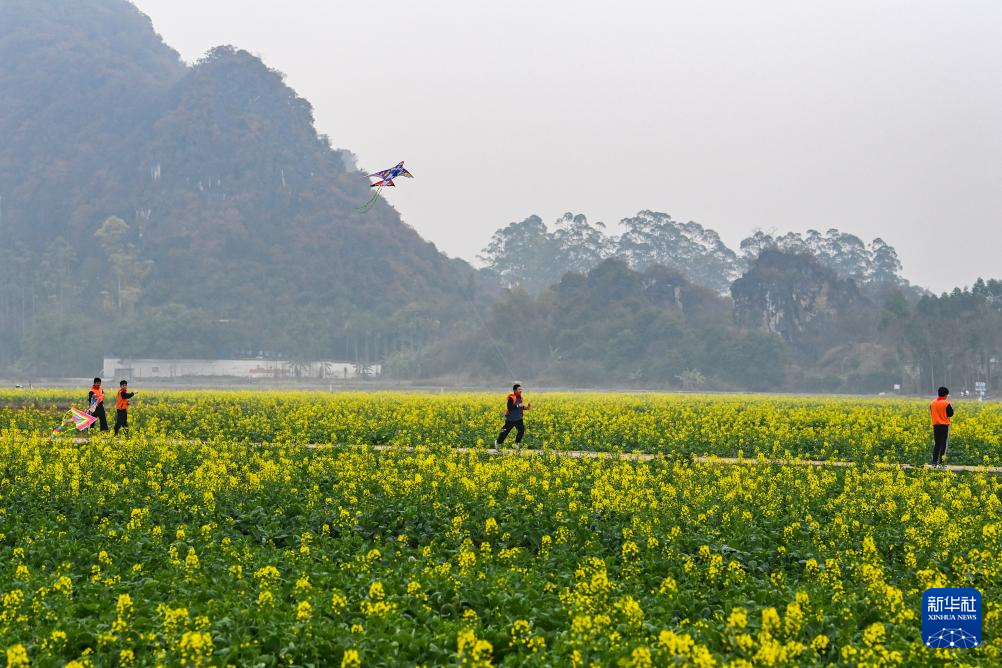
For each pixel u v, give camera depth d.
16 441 28.44
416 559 15.43
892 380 149.75
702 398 74.69
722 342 165.62
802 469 24.50
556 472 22.73
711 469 24.12
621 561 15.79
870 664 9.90
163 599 12.88
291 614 11.88
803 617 11.40
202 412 42.06
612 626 11.42
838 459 29.14
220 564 14.88
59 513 19.39
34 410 45.47
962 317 149.12
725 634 11.03
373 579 13.88
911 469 25.95
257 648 10.87
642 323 177.12
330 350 193.88
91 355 188.12
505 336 181.50
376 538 17.23
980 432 33.19
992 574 14.43
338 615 11.99
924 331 148.75
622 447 30.69
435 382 168.00
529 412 41.81
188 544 16.36
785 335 179.62
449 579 13.58
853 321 179.12
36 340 189.50
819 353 175.75
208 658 10.06
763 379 158.38
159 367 175.12
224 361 177.25
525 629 11.41
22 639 11.19
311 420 38.41
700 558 15.68
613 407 49.31
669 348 170.25
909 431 34.59
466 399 59.50
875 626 10.36
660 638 10.14
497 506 19.06
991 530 16.59
